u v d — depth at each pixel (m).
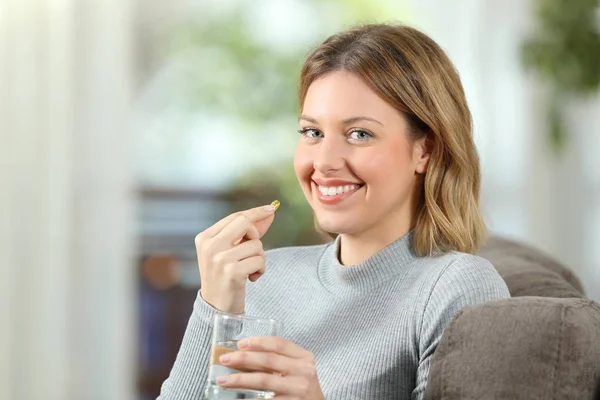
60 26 5.18
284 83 6.07
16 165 5.12
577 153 6.14
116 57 5.35
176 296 5.86
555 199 6.14
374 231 2.00
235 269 1.81
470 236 2.01
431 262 1.95
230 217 1.89
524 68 5.75
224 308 1.83
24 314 5.14
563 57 5.66
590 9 5.65
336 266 2.06
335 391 1.86
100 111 5.32
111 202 5.34
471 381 1.43
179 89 5.88
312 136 1.93
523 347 1.42
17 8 5.10
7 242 5.09
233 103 6.00
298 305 2.10
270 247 6.04
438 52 1.97
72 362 5.27
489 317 1.47
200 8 5.91
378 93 1.87
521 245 2.95
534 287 2.28
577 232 6.18
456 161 1.97
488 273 1.85
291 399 1.40
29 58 5.12
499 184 6.04
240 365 1.40
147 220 5.79
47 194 5.17
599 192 6.15
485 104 6.03
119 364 5.35
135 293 5.55
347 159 1.87
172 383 1.86
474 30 6.05
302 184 1.95
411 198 2.01
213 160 5.97
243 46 5.99
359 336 1.93
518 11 5.97
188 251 5.89
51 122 5.17
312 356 1.44
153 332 5.79
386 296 1.95
